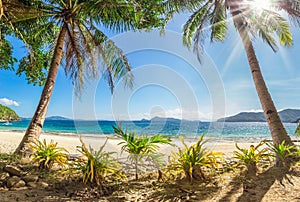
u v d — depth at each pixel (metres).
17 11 5.52
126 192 3.39
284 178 3.81
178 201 3.00
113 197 3.21
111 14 6.25
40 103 6.18
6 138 11.70
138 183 3.76
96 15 6.60
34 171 4.24
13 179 3.67
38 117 5.98
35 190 3.38
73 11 6.51
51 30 7.67
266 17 6.68
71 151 7.93
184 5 7.46
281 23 6.77
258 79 5.97
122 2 5.95
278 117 5.56
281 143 5.10
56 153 4.54
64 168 4.41
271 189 3.34
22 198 3.04
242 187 3.45
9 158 5.00
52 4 6.76
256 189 3.35
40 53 7.95
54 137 14.25
